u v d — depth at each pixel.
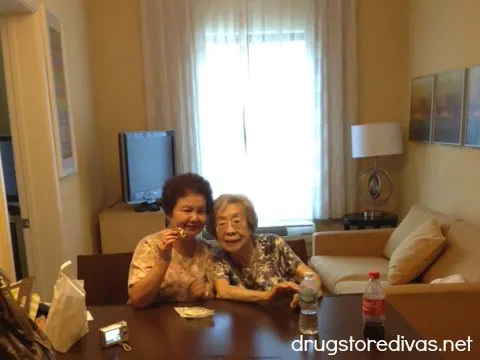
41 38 2.70
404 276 2.80
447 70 3.56
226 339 1.37
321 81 4.25
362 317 1.51
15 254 2.93
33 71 2.67
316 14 4.18
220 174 4.39
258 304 1.62
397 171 4.57
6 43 2.64
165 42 4.14
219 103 4.31
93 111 4.08
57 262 2.82
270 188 4.44
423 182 4.04
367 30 4.39
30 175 2.74
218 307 1.62
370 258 3.54
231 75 4.29
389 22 4.39
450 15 3.51
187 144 4.26
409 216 3.55
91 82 4.06
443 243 2.81
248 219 1.76
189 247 1.77
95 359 1.28
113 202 4.36
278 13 4.25
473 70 3.14
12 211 2.90
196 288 1.72
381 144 3.94
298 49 4.30
